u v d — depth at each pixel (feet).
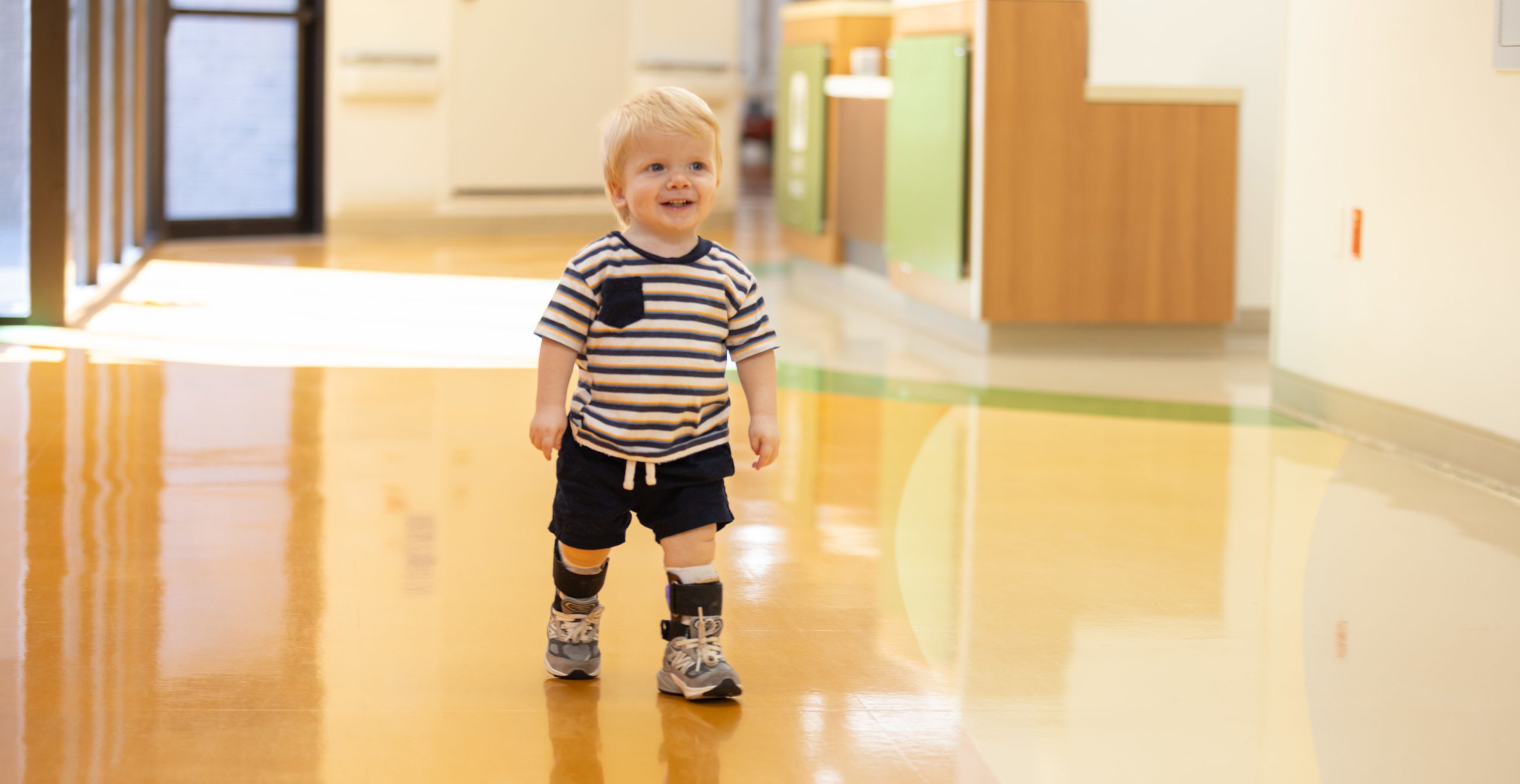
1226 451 14.23
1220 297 20.04
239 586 9.43
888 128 22.99
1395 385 14.24
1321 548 10.95
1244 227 22.26
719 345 7.40
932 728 7.44
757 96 65.05
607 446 7.24
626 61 34.96
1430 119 13.55
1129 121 19.56
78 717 7.25
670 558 7.63
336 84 31.94
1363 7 14.66
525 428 14.38
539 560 10.19
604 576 7.84
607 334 7.22
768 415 7.55
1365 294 14.69
